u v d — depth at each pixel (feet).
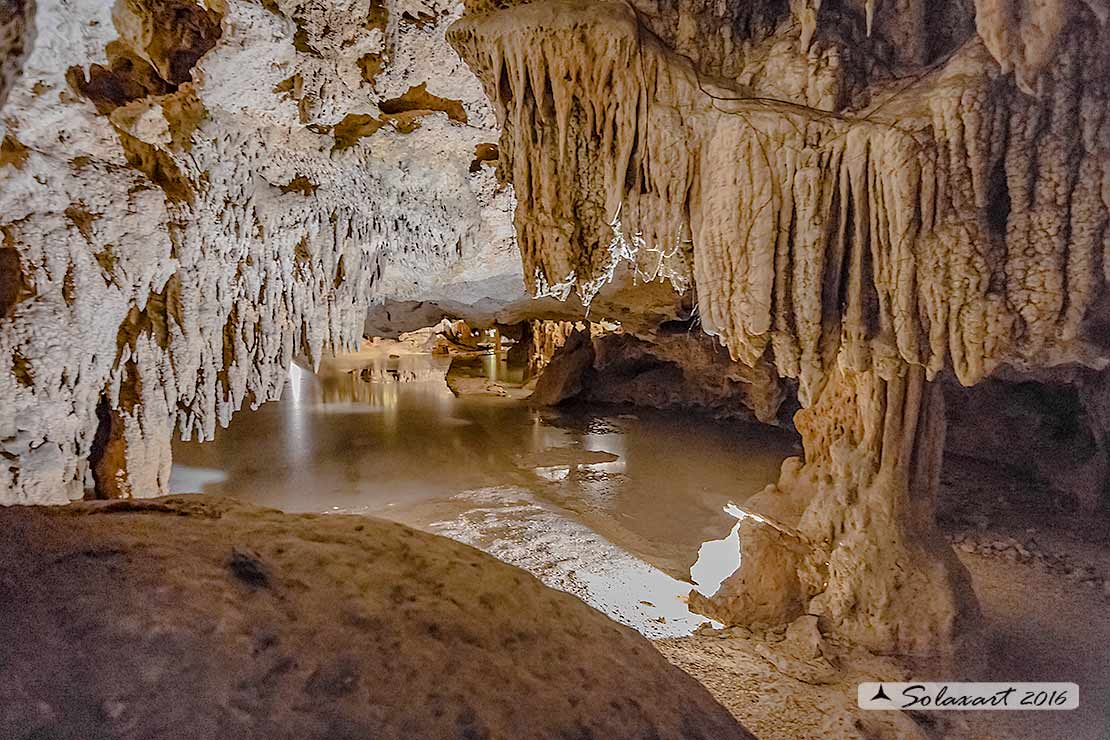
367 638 5.16
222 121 20.04
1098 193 12.69
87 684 4.12
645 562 25.76
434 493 33.55
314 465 38.17
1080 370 26.66
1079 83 12.55
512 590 6.40
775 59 15.79
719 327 16.74
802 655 17.49
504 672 5.22
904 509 17.52
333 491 33.65
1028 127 12.92
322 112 20.81
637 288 32.27
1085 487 27.43
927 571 17.06
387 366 75.31
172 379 21.94
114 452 21.29
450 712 4.61
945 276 13.76
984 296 13.64
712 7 16.57
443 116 22.21
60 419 18.30
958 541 25.35
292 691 4.47
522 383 63.26
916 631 16.81
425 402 56.24
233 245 22.12
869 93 15.03
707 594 22.97
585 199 18.06
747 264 15.49
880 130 13.70
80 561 5.36
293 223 23.31
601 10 15.49
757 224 15.16
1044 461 29.86
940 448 17.83
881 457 17.58
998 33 12.34
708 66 16.60
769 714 15.44
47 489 18.22
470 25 16.99
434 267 28.37
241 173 21.52
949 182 13.50
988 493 29.50
